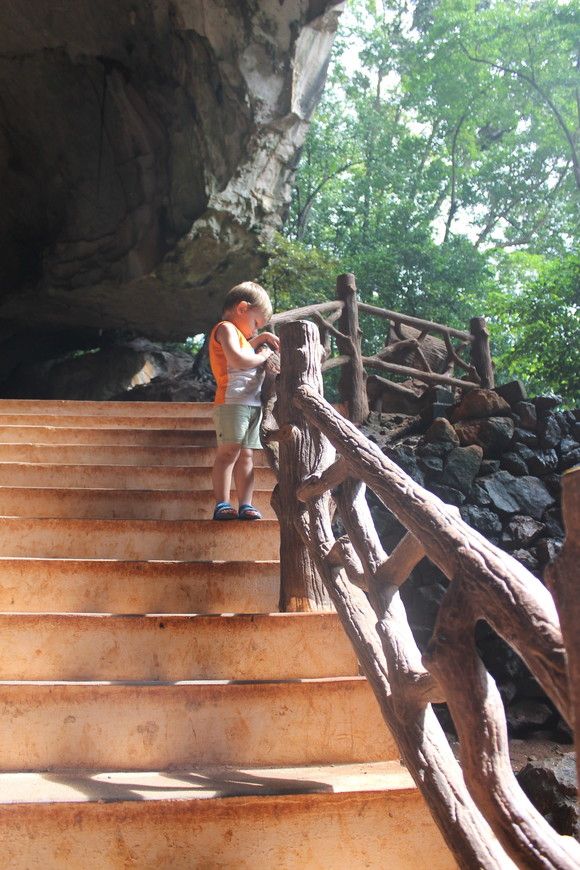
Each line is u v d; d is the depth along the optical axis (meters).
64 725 2.10
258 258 12.23
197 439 4.65
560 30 17.48
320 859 1.75
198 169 11.55
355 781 1.89
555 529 5.22
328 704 2.16
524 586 1.07
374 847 1.76
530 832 1.02
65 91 12.59
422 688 1.42
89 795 1.77
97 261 12.99
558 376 9.34
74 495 3.66
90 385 15.26
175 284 12.48
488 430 5.37
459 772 1.42
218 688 2.14
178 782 1.90
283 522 2.81
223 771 2.04
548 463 5.34
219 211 11.52
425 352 7.28
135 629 2.46
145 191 12.35
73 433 4.64
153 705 2.12
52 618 2.46
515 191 20.84
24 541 3.27
